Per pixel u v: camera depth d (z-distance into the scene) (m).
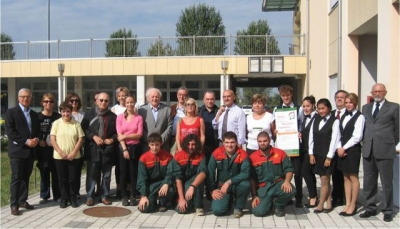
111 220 7.00
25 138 7.43
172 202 7.83
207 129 8.16
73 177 7.82
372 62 14.61
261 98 7.83
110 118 7.97
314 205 7.79
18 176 7.36
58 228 6.57
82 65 22.33
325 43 17.39
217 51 21.69
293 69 21.11
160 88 24.70
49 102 8.04
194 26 42.09
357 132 7.06
